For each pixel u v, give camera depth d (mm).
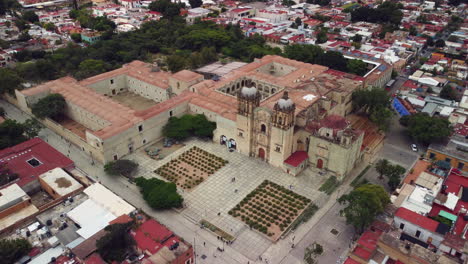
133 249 98938
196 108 164750
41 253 97125
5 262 92000
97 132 140750
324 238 111500
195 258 103188
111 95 198750
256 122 139750
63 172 124500
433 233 97438
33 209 110438
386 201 110000
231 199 126062
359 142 138625
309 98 153125
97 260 92500
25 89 178625
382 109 164125
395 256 92375
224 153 151000
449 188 121312
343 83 178500
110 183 133125
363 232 106750
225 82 183500
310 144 138500
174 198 119000
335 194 130000
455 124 166750
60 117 176500
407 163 147875
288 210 121688
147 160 145875
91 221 105938
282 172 140125
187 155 149250
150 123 153000
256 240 110250
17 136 150750
